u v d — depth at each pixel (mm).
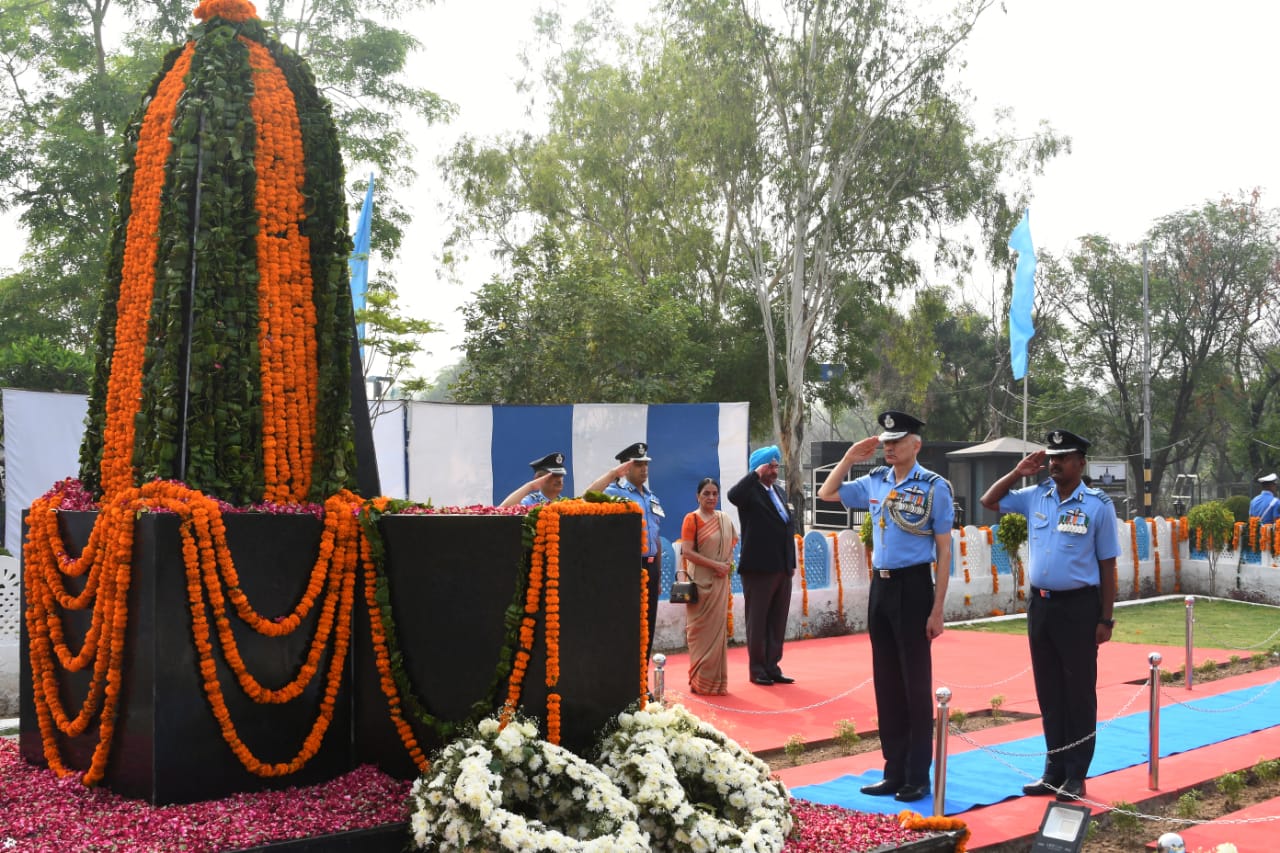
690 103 31094
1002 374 49875
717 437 14469
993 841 5848
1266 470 42250
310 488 5109
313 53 24922
